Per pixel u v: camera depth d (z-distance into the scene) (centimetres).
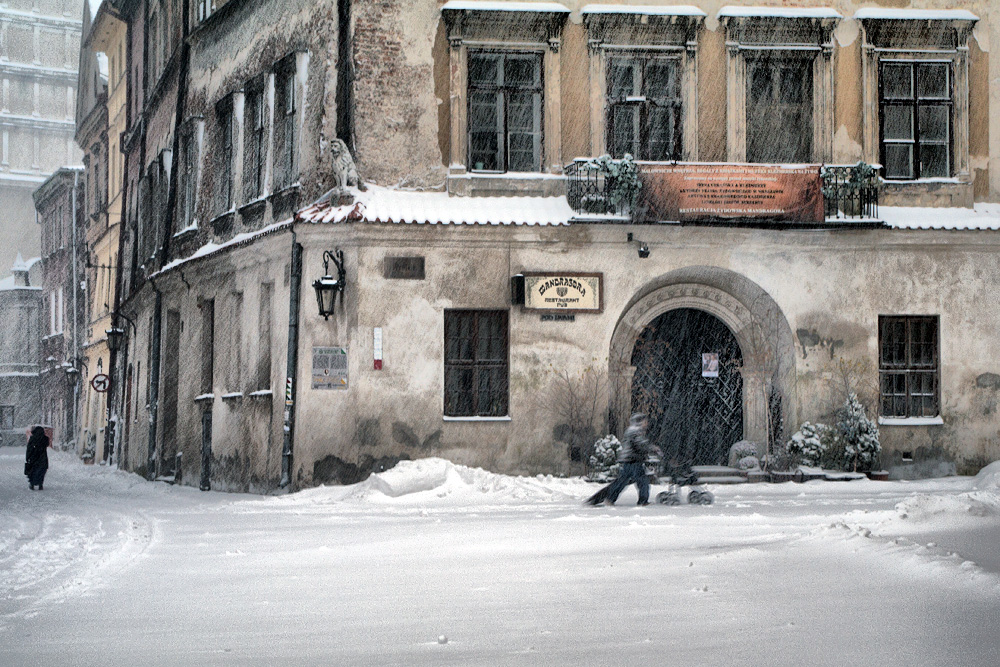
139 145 3925
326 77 2367
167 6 3534
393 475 2019
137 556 1270
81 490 2894
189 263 2880
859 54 2420
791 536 1186
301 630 803
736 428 2494
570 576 999
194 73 3094
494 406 2281
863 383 2361
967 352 2394
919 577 901
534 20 2325
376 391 2225
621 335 2414
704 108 2380
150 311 3412
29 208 10375
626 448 1783
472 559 1135
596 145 2342
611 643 725
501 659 689
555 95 2334
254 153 2703
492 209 2286
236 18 2816
